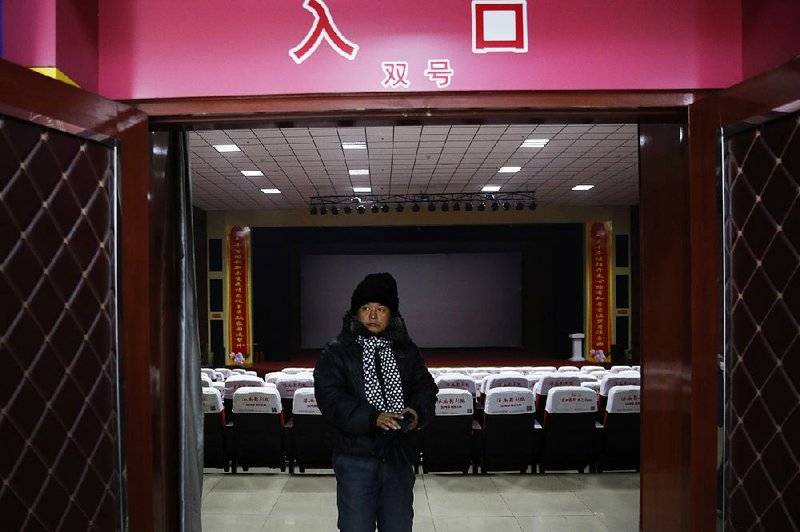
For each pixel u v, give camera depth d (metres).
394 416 2.33
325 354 2.51
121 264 2.16
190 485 2.81
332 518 3.96
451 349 18.39
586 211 16.05
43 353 1.88
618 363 15.61
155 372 2.49
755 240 2.02
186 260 2.85
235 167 10.60
